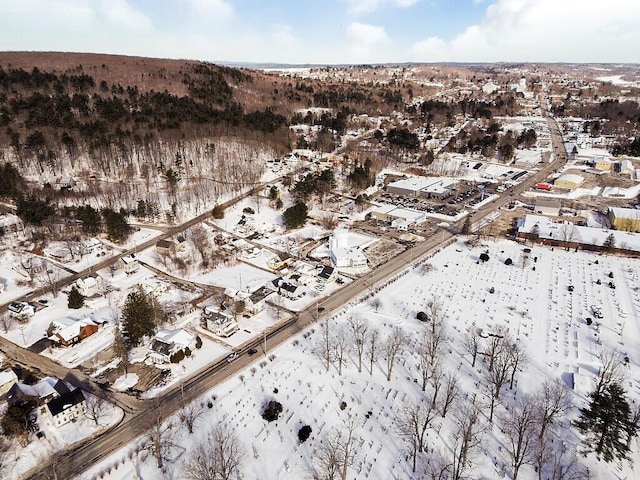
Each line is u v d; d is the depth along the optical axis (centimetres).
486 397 6875
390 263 11738
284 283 10138
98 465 5666
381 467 5722
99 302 9625
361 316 9162
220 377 7394
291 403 6794
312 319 9100
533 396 6875
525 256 11950
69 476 5497
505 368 6869
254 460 5772
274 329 8794
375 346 8125
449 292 10188
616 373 7319
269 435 6194
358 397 6931
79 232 12694
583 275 11025
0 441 6019
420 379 7319
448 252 12456
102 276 10681
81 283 9794
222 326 8538
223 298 9762
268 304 9638
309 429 6141
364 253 12319
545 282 10675
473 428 6275
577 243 12506
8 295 9788
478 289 10331
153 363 7756
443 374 6938
